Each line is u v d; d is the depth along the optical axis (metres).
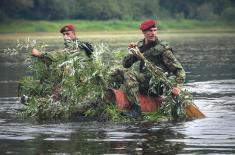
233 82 32.31
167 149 16.11
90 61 22.30
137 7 140.12
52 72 23.00
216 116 21.22
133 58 22.53
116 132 18.58
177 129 18.92
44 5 129.25
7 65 46.91
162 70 21.75
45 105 21.69
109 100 21.67
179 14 147.88
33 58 23.38
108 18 134.12
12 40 88.88
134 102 21.22
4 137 17.94
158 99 21.91
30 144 16.92
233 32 125.50
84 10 132.62
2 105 24.62
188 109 21.25
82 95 21.75
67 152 15.89
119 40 82.50
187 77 35.41
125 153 15.72
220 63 45.84
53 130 19.06
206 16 149.00
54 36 103.12
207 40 87.56
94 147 16.45
